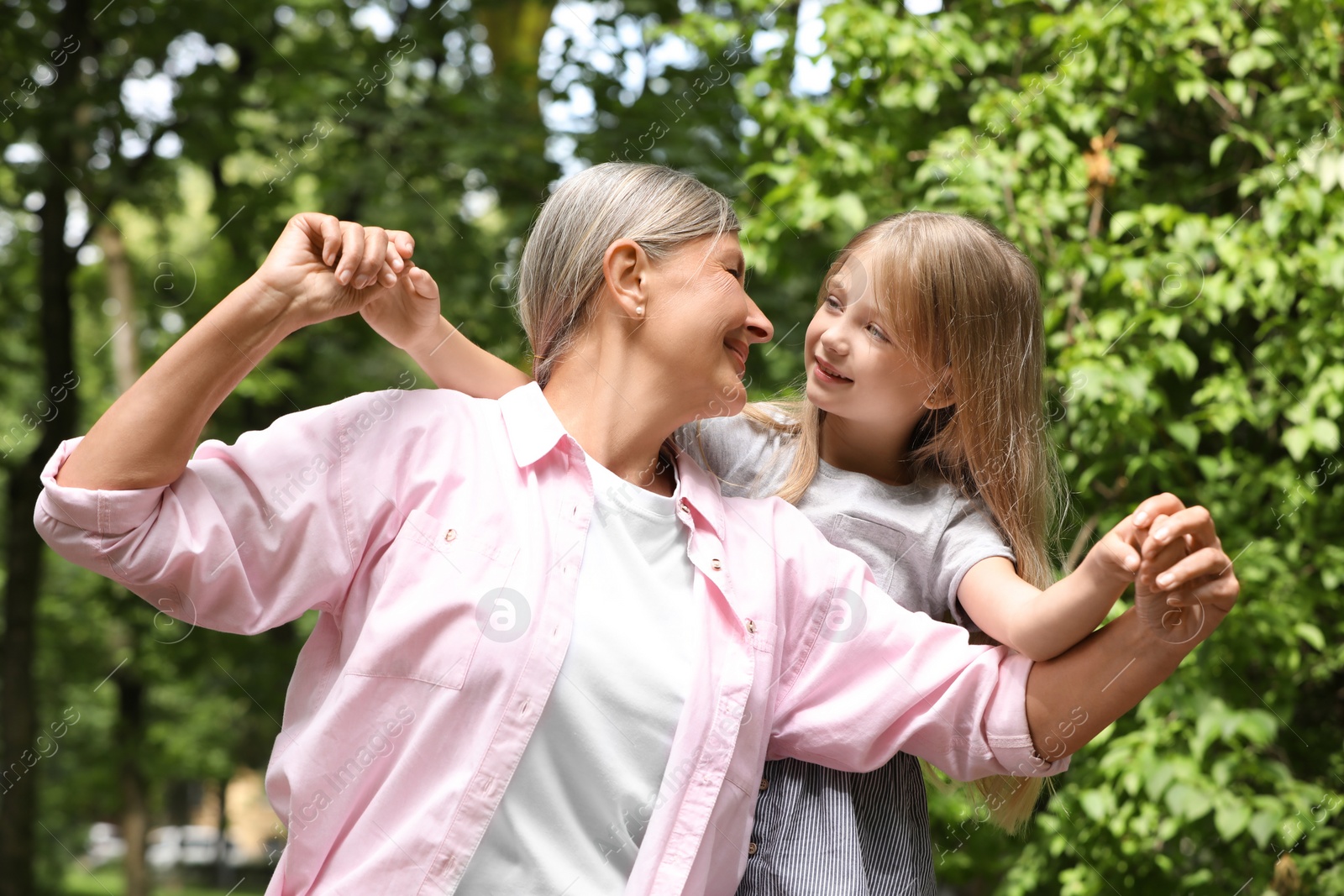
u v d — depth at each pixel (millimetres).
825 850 1330
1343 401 2695
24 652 7023
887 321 1442
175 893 10875
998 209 2906
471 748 1145
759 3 3561
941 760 1316
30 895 6836
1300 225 2775
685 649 1239
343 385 7828
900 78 3277
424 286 1314
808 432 1557
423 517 1187
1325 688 3033
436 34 6445
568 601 1195
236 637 7223
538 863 1153
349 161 6105
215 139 6457
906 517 1486
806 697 1328
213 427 7781
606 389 1295
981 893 3564
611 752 1190
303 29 7180
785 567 1336
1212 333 3027
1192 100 3221
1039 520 1537
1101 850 2832
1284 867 2594
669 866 1185
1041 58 3385
